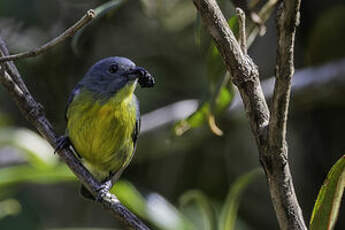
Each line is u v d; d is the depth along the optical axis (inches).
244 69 173.8
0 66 240.8
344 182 181.5
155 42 511.5
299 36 485.1
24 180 334.0
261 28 262.4
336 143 476.4
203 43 299.3
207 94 308.8
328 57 458.9
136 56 506.9
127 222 232.4
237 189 281.0
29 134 345.1
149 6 470.0
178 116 465.4
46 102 483.2
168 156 502.6
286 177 171.6
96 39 494.3
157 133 467.8
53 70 480.7
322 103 468.8
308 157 482.3
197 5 172.6
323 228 184.1
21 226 399.5
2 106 510.0
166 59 511.8
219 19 172.2
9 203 365.1
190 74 510.3
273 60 478.6
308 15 474.0
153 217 331.9
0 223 392.2
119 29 501.4
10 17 466.9
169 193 496.7
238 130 506.6
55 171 334.0
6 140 339.6
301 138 485.4
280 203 172.9
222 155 506.3
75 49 311.7
